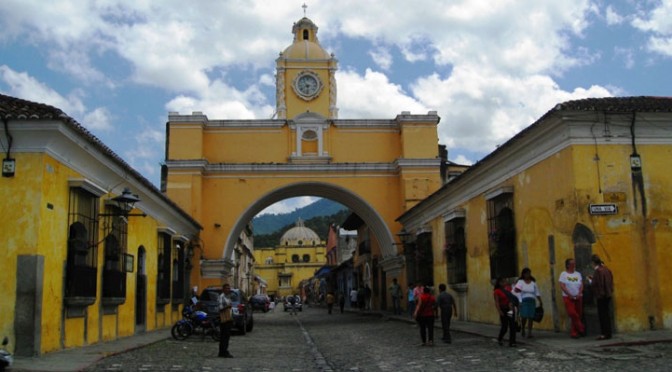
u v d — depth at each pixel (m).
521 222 13.97
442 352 10.94
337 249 60.50
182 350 12.23
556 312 12.24
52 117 9.77
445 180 29.61
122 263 14.02
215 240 25.45
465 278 18.36
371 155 26.78
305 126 26.41
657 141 11.59
